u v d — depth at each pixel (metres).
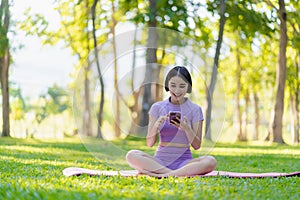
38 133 34.59
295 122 23.33
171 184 4.77
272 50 22.78
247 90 28.59
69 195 4.01
